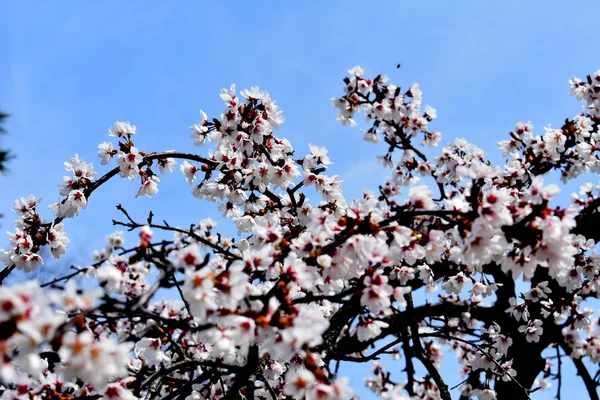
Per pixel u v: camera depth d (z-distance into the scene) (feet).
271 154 20.08
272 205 19.88
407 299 22.07
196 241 17.19
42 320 7.30
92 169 19.08
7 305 7.17
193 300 9.02
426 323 29.58
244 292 9.46
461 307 18.85
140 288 18.21
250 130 18.62
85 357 7.79
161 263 10.82
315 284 13.05
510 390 22.79
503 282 24.27
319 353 13.71
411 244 11.39
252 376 12.21
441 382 19.76
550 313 21.20
